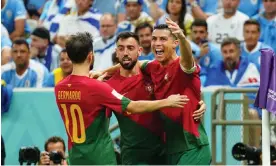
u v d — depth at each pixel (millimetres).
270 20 37125
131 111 21703
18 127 34656
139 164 24344
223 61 35969
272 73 22906
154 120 24062
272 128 29625
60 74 35781
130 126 24094
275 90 22844
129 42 23812
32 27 39031
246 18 37406
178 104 21469
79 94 21828
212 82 35969
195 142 23641
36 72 36438
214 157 29906
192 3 37688
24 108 34688
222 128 30031
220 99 30141
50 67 37656
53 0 38844
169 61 23719
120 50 23906
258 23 36312
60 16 38469
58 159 25688
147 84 24094
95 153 22000
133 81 24094
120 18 37938
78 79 21922
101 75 24297
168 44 23484
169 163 24156
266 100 22953
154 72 23859
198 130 23703
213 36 37250
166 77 23625
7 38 38094
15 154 34625
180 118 23609
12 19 38875
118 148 31047
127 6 37750
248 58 36125
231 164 31047
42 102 34719
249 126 30609
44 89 34781
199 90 23703
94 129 21906
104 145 22094
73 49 21812
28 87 36062
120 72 24344
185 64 23125
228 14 37344
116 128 30516
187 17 37594
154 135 24141
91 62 22219
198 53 36281
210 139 32562
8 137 34625
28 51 36438
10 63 36594
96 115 21859
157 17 37844
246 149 25344
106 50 37219
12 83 36406
